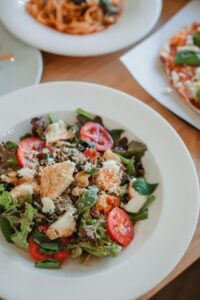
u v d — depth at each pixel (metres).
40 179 0.41
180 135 0.49
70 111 0.47
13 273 0.36
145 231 0.39
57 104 0.47
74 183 0.41
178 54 0.53
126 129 0.46
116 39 0.54
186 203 0.40
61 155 0.43
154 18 0.56
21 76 0.52
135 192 0.41
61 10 0.57
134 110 0.46
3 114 0.46
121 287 0.36
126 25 0.56
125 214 0.40
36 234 0.39
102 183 0.41
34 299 0.35
